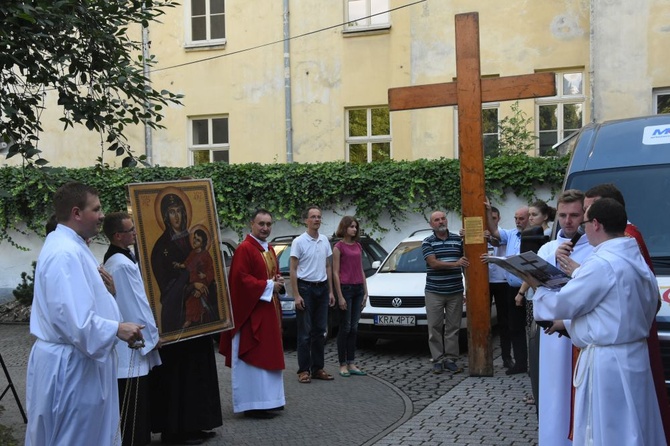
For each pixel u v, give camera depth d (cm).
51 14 619
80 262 424
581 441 421
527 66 1582
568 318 421
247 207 1634
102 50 704
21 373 1027
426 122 1623
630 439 402
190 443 642
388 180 1532
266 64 1825
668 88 1430
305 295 887
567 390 497
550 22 1569
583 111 1570
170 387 635
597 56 1447
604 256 414
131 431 589
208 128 1891
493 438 638
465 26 884
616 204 422
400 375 918
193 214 632
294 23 1800
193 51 1875
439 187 1508
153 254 600
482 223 883
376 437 654
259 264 734
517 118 1515
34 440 421
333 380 897
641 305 413
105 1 685
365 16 1762
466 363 980
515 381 859
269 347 724
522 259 439
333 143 1783
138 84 725
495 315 1130
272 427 694
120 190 1672
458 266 893
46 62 665
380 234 1557
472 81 881
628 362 409
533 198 1448
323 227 1598
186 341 642
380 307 1048
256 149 1836
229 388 878
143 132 1897
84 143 1908
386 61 1741
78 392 421
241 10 1839
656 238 625
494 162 1451
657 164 668
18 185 1700
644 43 1420
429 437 648
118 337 418
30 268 1747
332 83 1778
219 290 645
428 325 927
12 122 692
